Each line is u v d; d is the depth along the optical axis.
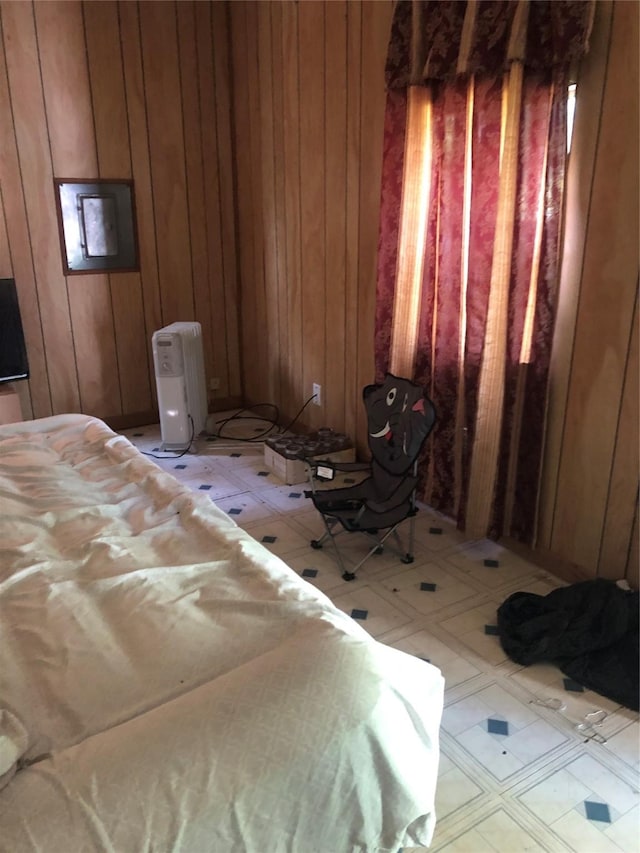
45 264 4.36
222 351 5.18
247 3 4.35
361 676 1.38
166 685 1.39
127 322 4.74
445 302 3.17
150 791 1.15
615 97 2.41
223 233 4.95
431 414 2.91
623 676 2.31
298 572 3.01
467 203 2.99
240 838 1.17
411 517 2.94
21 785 1.15
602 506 2.74
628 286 2.49
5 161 4.09
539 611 2.65
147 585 1.70
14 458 2.62
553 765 2.01
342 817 1.28
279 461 3.99
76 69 4.17
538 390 2.85
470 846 1.75
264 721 1.27
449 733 2.12
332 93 3.77
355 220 3.79
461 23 2.80
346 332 4.04
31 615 1.61
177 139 4.61
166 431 4.38
